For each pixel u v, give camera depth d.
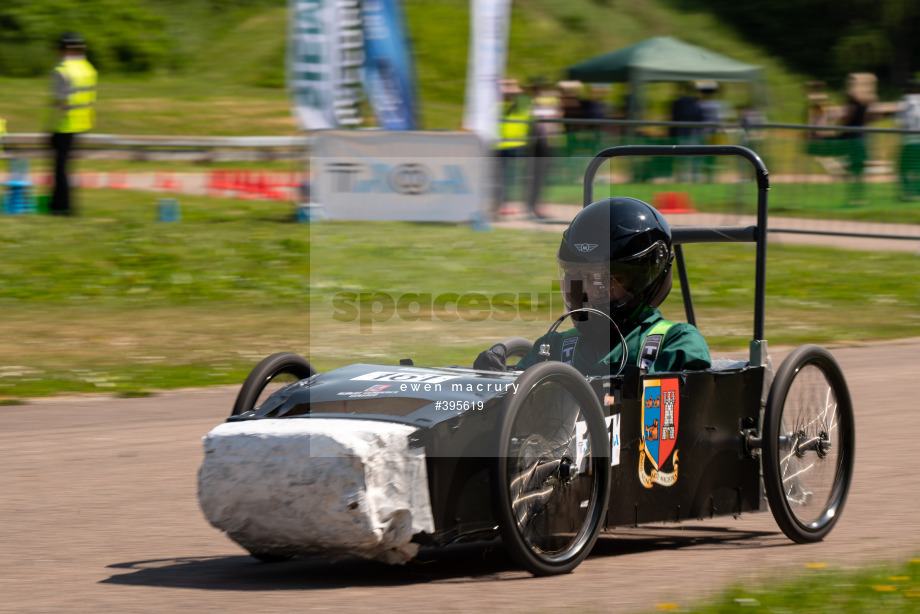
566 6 64.25
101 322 19.89
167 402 14.73
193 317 20.39
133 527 9.34
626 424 7.95
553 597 7.03
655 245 8.36
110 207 31.88
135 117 51.53
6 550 8.59
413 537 7.07
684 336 8.51
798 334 19.44
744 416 8.78
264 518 6.96
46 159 42.19
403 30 27.98
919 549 8.49
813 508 9.06
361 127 28.00
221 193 36.28
